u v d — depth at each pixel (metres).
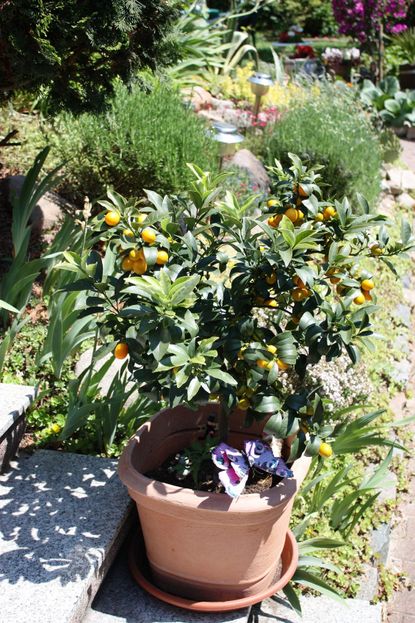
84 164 5.38
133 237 2.43
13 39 3.34
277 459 2.54
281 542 2.68
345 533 3.43
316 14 18.70
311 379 4.06
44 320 4.03
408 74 13.05
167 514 2.47
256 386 2.50
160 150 5.26
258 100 8.30
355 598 3.23
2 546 2.62
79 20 3.46
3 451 2.97
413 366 5.41
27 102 6.08
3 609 2.36
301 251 2.41
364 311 2.54
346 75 12.95
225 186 6.10
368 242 2.71
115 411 3.14
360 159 7.31
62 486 2.96
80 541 2.67
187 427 2.96
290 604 2.95
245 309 2.58
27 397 3.07
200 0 10.47
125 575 2.86
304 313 2.45
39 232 4.87
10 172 5.41
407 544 3.78
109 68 3.93
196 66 9.38
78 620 2.48
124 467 2.58
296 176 2.61
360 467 4.00
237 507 2.41
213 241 2.71
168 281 2.20
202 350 2.28
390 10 12.87
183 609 2.69
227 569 2.57
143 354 2.39
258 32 18.25
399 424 3.35
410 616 3.33
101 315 3.44
